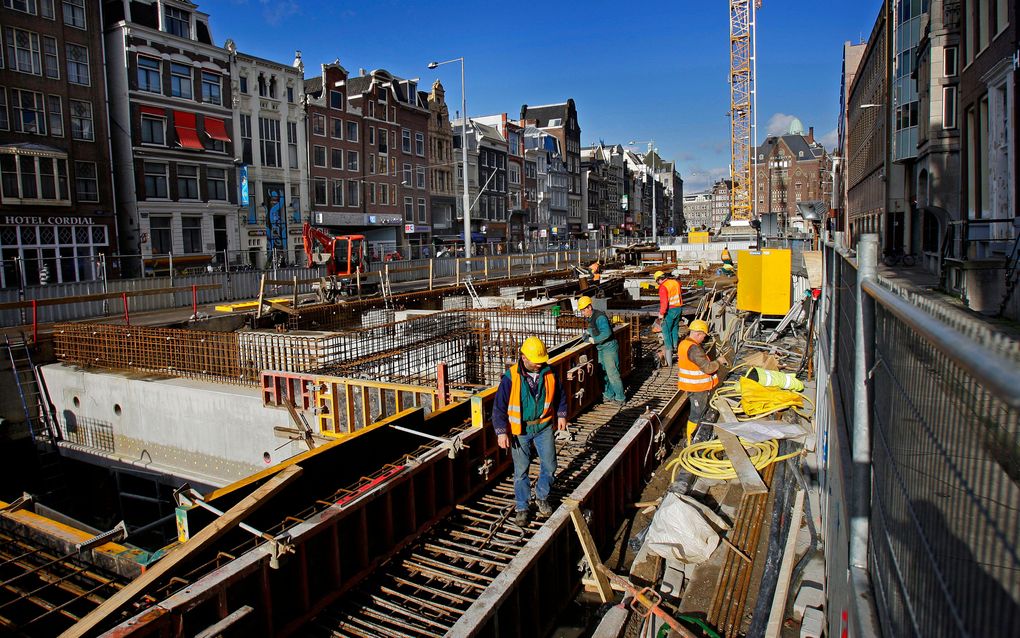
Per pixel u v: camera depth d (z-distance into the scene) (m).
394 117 51.84
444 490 6.90
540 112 87.38
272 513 5.47
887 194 39.62
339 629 5.16
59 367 13.77
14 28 28.31
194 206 35.41
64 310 19.41
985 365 1.10
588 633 5.93
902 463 2.30
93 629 3.94
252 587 4.57
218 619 4.23
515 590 5.35
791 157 105.81
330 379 10.40
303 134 42.78
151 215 33.53
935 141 30.48
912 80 34.25
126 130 32.66
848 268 4.89
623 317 15.50
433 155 57.16
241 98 38.50
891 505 2.46
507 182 70.00
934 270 27.08
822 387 6.85
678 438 9.96
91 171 31.16
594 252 47.56
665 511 6.18
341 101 46.22
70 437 13.54
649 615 5.12
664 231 142.12
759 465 7.23
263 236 39.72
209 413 11.52
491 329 13.02
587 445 8.87
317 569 5.24
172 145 34.31
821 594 4.82
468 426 7.79
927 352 1.97
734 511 6.49
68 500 13.34
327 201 45.31
